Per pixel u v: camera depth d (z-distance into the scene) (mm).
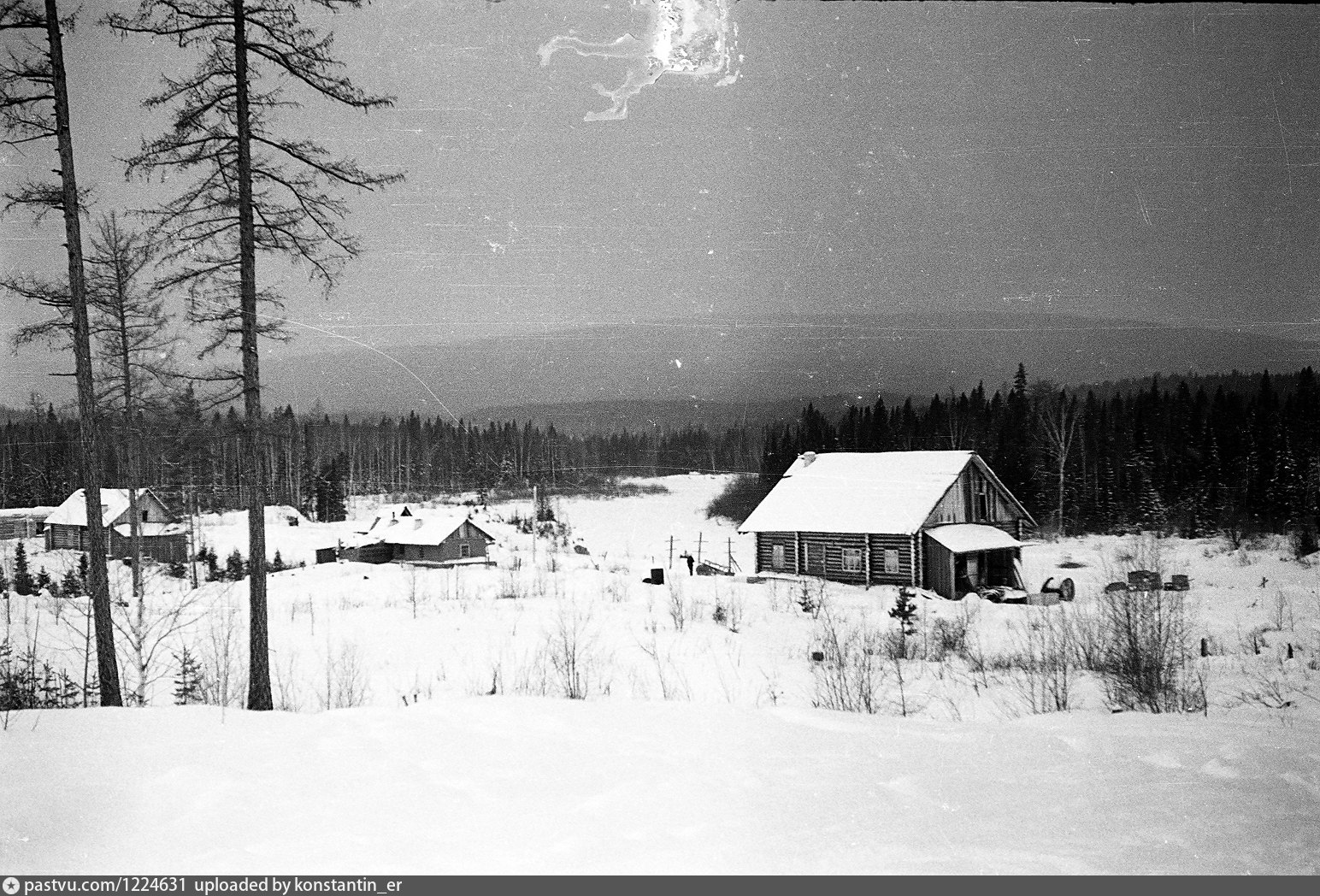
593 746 8719
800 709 10875
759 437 84625
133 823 6441
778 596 32438
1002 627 24656
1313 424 53000
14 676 15234
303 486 85438
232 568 44094
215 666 19875
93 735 9258
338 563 51969
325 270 16391
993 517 41125
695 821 6375
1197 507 53156
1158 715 11164
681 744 8852
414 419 99000
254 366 15805
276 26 15602
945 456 40281
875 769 7836
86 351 16375
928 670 18125
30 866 5633
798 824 6281
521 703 11055
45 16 15500
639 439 94875
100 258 29172
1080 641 19469
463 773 7742
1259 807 6602
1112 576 39250
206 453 31500
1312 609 25672
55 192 16234
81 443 16141
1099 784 7289
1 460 76625
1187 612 25031
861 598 32750
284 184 16031
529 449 95312
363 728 9594
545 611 28328
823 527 37562
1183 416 59875
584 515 73438
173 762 8094
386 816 6562
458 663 20156
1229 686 14734
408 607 30266
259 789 7234
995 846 5785
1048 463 61406
